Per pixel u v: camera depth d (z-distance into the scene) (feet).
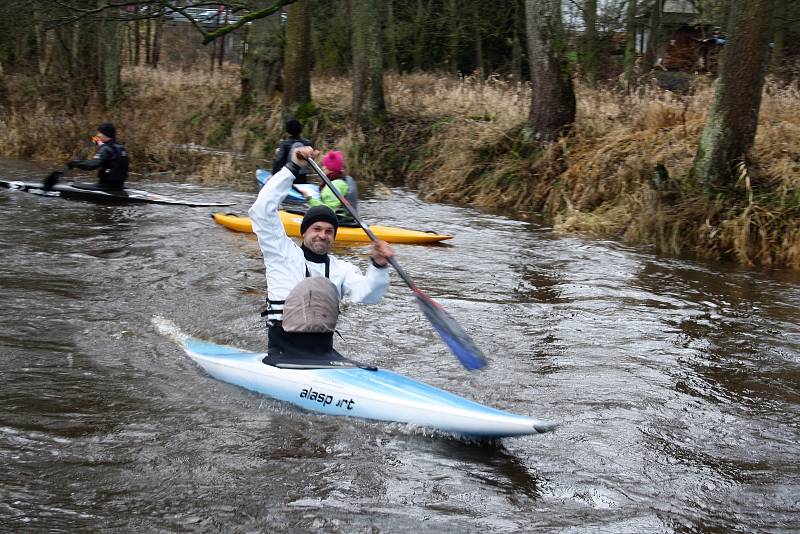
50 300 23.97
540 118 50.24
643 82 62.80
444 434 15.85
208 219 38.70
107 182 42.24
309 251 17.63
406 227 40.75
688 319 25.86
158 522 12.32
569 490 14.11
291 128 40.11
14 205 38.93
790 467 15.53
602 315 25.86
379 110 64.64
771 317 26.55
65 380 17.92
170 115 73.31
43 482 13.30
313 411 16.78
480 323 24.38
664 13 85.51
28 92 69.56
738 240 36.17
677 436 16.79
